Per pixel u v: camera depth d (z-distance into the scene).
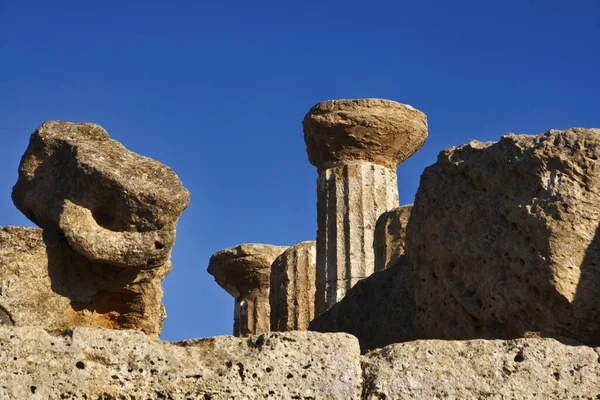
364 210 22.02
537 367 11.42
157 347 11.30
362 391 11.32
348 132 22.31
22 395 10.96
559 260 12.16
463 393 11.31
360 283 15.95
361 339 15.39
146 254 13.27
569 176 12.43
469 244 12.90
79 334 11.23
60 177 13.61
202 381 11.20
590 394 11.35
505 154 12.85
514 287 12.42
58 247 13.36
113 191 13.24
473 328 12.91
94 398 11.06
